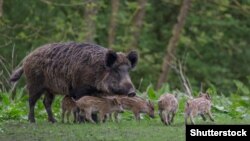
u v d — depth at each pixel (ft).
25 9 134.31
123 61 68.54
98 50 69.72
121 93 68.03
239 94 94.58
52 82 70.28
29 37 121.08
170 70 158.20
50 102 71.00
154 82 154.92
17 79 73.67
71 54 69.51
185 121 63.16
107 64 67.87
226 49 171.32
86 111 66.28
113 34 150.00
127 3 148.36
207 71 164.45
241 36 172.96
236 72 171.94
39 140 57.93
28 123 68.64
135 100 66.95
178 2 159.94
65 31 133.28
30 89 71.15
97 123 66.54
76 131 61.87
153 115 67.26
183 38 154.30
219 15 167.63
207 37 163.73
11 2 133.28
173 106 65.41
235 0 155.63
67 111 68.08
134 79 154.61
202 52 169.99
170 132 61.11
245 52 171.83
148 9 165.48
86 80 68.64
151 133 60.54
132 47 151.12
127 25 154.10
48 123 68.44
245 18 173.78
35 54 71.10
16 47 123.65
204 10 166.71
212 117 66.95
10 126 65.87
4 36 118.01
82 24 138.82
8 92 87.81
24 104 78.69
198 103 63.98
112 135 59.62
